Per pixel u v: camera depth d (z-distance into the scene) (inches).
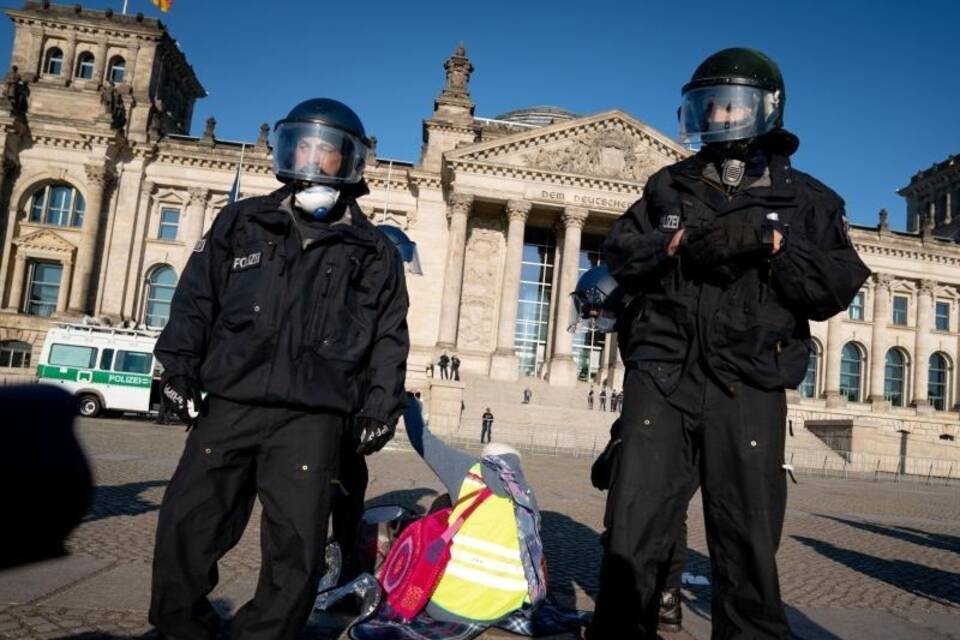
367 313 187.0
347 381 179.0
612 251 181.9
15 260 2487.7
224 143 2694.4
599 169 2509.8
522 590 233.6
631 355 179.5
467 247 2682.1
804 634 276.7
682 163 181.9
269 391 170.2
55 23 2645.2
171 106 2947.8
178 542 170.9
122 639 207.8
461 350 2591.0
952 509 991.0
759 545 160.1
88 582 264.2
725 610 164.7
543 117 3526.1
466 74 2778.1
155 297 2581.2
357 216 195.5
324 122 185.0
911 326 2979.8
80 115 2608.3
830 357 2878.9
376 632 215.8
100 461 679.7
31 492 83.4
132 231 2551.7
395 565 237.6
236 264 182.5
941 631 298.8
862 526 691.4
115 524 386.0
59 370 1556.3
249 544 365.1
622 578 165.6
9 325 2422.5
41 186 2527.1
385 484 662.5
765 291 163.8
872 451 2044.8
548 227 2726.4
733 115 168.6
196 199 2600.9
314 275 181.8
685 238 160.7
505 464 252.7
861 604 343.0
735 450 162.4
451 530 236.2
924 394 2920.8
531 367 2667.3
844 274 156.9
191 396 174.9
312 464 173.8
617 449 179.0
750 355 161.0
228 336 175.9
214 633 184.4
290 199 190.2
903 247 2955.2
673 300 170.2
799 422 2373.3
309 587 170.7
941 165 3474.4
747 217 163.6
